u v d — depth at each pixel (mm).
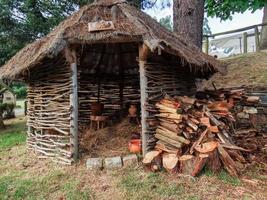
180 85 7234
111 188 5012
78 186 5145
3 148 8172
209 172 5297
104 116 8070
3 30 11672
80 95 8711
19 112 20078
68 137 6227
